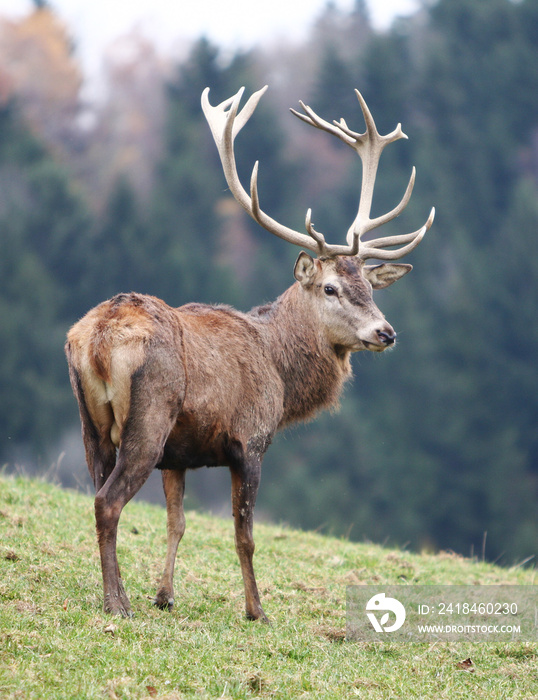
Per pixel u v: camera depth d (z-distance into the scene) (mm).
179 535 24766
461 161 189875
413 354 148000
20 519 28953
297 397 27000
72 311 156375
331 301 26828
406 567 32844
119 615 21359
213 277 160125
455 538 129500
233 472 24656
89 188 199125
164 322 22609
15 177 174250
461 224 177625
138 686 18109
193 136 196500
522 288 159750
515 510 131500
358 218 29516
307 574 29500
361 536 120188
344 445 132250
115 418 22250
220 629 22344
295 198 187000
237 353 24891
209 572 27875
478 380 147125
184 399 22938
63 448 130125
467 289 157125
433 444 140125
